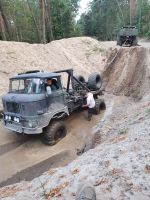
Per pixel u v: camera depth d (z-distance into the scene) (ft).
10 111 27.91
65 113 29.89
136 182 13.98
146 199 12.76
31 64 54.65
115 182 14.19
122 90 49.39
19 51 56.34
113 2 179.42
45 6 87.71
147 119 23.97
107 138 25.49
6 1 79.36
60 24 98.37
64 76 53.36
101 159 17.37
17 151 26.66
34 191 15.88
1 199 15.84
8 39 77.82
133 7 169.58
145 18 156.35
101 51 69.67
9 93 29.37
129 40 77.25
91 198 12.58
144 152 16.88
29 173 22.58
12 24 88.89
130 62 54.70
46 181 16.76
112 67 57.77
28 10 94.07
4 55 52.80
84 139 28.99
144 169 14.98
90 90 38.96
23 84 28.32
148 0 164.86
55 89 28.76
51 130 27.40
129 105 40.57
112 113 37.29
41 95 26.55
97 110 37.01
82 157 19.61
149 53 54.54
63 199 13.88
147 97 38.78
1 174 22.53
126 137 21.02
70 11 99.66
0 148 27.27
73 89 34.47
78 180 15.23
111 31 175.22
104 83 55.01
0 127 33.27
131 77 50.80
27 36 93.40
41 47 63.00
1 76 46.98
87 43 73.36
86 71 60.64
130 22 161.38
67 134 30.35
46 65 57.00
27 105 25.90
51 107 27.78
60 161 24.48
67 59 63.41
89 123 34.06
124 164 15.78
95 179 14.89
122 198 12.98
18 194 15.99
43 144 27.99
